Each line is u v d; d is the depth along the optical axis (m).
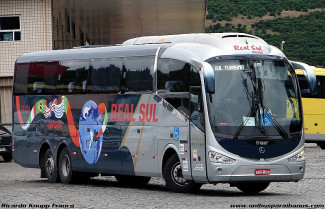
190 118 32.97
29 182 43.47
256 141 31.94
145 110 35.88
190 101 33.06
